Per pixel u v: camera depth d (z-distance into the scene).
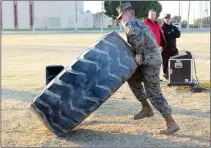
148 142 5.57
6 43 30.59
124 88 9.98
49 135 5.90
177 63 9.73
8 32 56.19
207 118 6.92
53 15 78.88
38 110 5.64
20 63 16.77
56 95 5.51
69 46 26.70
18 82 11.18
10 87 10.21
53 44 28.98
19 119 6.86
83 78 5.45
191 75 9.73
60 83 5.50
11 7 76.69
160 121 6.68
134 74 6.33
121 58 5.57
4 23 76.25
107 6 68.56
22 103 8.18
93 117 6.95
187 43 28.25
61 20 79.31
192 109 7.61
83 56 5.53
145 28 5.68
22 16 77.56
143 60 5.71
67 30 65.19
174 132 5.95
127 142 5.57
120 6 5.80
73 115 5.50
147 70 5.75
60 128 5.59
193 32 51.81
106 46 5.58
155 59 5.71
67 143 5.53
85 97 5.46
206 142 5.57
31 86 10.38
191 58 9.74
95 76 5.46
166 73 11.08
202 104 8.05
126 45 5.71
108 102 8.24
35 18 77.81
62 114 5.52
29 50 23.66
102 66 5.49
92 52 5.53
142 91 6.63
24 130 6.20
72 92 5.46
